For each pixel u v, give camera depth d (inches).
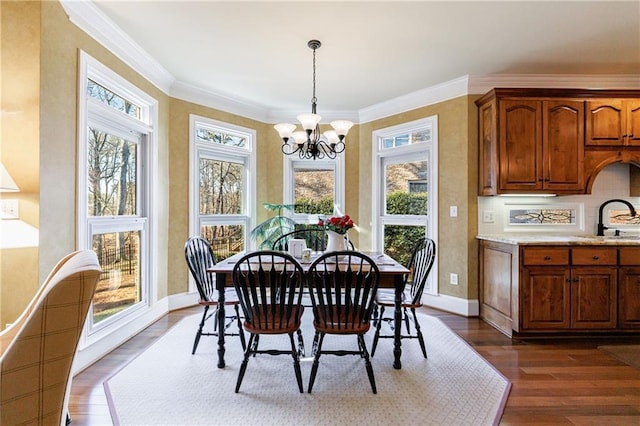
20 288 77.3
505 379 84.7
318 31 102.0
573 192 123.7
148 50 114.4
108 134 107.6
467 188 137.6
